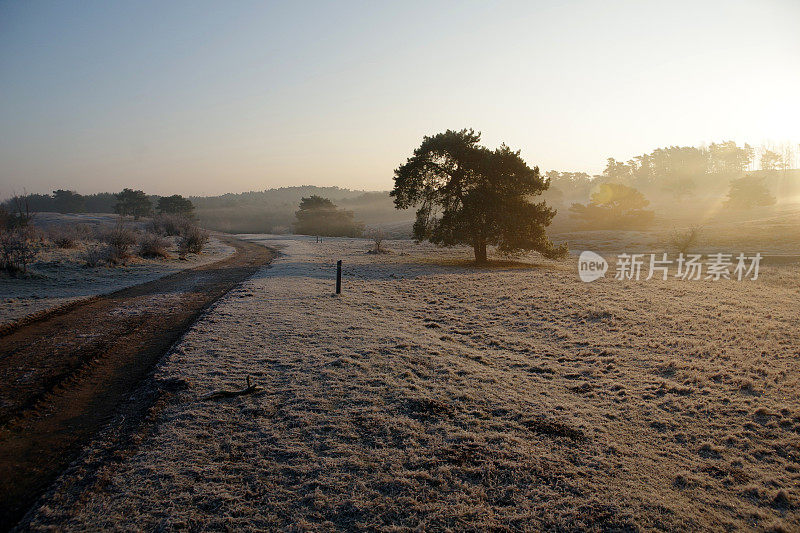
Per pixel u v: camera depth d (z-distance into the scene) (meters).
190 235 42.12
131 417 6.88
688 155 175.00
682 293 20.69
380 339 11.65
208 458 5.84
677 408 8.23
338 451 6.09
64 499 4.93
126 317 13.85
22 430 6.45
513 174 33.31
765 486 5.87
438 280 24.47
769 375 9.88
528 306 17.59
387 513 4.95
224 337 11.29
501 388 8.76
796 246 45.59
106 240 33.06
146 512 4.80
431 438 6.55
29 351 10.12
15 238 22.14
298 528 4.66
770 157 184.38
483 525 4.82
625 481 5.78
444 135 34.56
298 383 8.41
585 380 9.72
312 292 18.98
